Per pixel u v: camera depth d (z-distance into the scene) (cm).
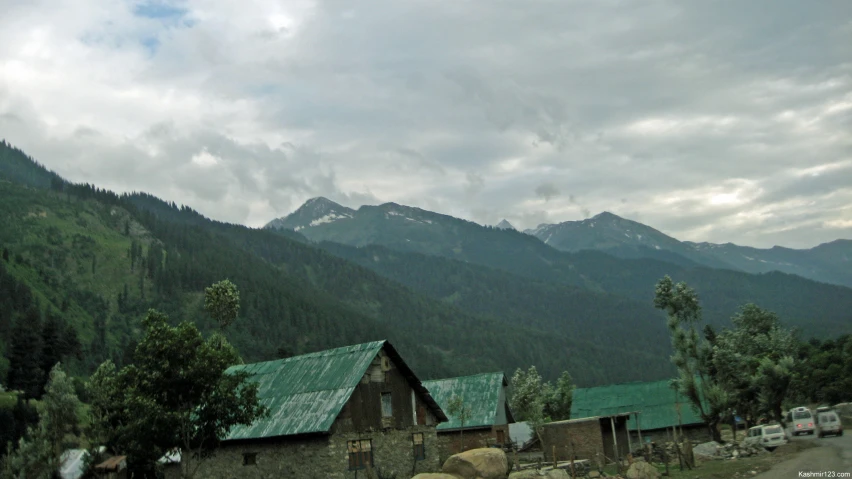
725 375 6738
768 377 6831
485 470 3956
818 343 13775
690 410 7388
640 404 7819
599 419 5600
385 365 4756
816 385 10331
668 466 4759
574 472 4253
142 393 3822
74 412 6231
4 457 6047
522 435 6481
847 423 7675
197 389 3862
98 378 6178
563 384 7938
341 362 4784
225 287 10131
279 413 4588
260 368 5369
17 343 12006
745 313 9538
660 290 6944
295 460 4366
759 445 5303
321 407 4409
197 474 4838
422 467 4712
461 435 5916
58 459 6088
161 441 3869
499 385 6612
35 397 11556
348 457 4316
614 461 5534
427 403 4903
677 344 6744
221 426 4031
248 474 4572
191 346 3897
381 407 4622
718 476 4091
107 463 6338
